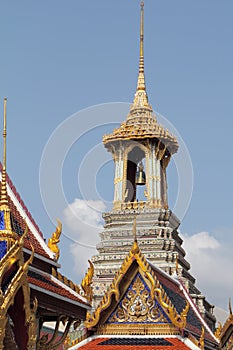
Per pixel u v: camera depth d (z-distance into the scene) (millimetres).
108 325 42000
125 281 42375
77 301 30438
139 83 76062
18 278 21594
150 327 41531
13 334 22188
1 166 30359
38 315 29406
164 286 46250
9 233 22688
